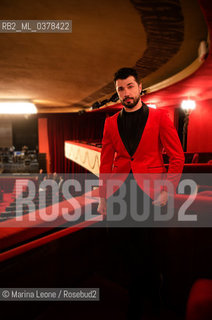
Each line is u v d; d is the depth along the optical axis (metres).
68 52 3.40
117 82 1.27
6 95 7.18
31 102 8.42
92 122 11.23
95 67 4.18
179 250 1.43
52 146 11.41
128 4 2.10
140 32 2.70
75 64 4.00
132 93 1.26
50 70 4.38
